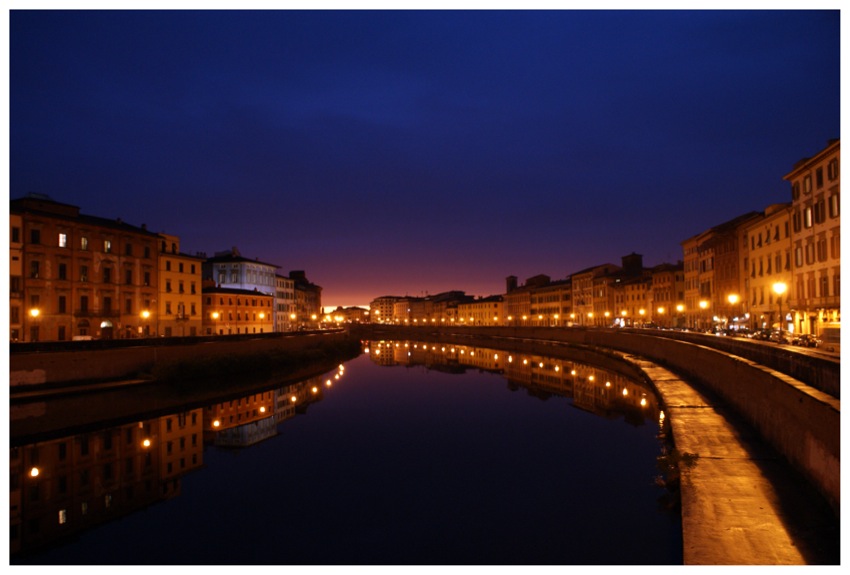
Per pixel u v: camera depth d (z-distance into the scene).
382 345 135.75
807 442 17.84
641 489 22.91
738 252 74.88
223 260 116.56
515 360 88.31
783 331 50.50
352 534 19.64
